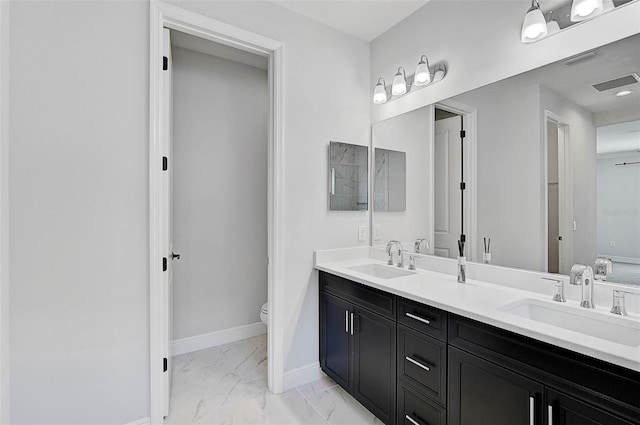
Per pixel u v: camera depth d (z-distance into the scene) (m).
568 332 1.03
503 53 1.65
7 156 1.36
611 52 1.29
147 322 1.67
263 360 2.56
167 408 1.83
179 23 1.77
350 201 2.45
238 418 1.84
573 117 1.40
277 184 2.09
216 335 2.83
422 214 2.13
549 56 1.47
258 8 2.00
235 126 2.91
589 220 1.35
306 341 2.24
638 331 1.10
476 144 1.80
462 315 1.29
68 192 1.48
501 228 1.68
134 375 1.64
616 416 0.89
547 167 1.49
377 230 2.48
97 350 1.55
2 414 1.36
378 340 1.76
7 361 1.37
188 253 2.70
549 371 1.03
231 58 2.83
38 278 1.43
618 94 1.27
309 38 2.22
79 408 1.51
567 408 0.99
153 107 1.67
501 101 1.67
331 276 2.15
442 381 1.40
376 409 1.77
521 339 1.11
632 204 1.24
